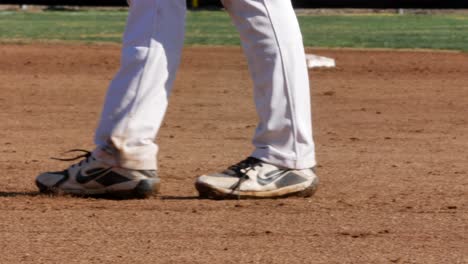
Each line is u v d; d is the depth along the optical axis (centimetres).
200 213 900
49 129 1648
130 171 973
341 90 2334
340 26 5612
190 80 2539
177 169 1216
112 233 813
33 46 3619
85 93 2228
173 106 1997
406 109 1978
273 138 974
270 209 922
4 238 795
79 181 984
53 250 754
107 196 984
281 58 947
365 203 966
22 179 1128
